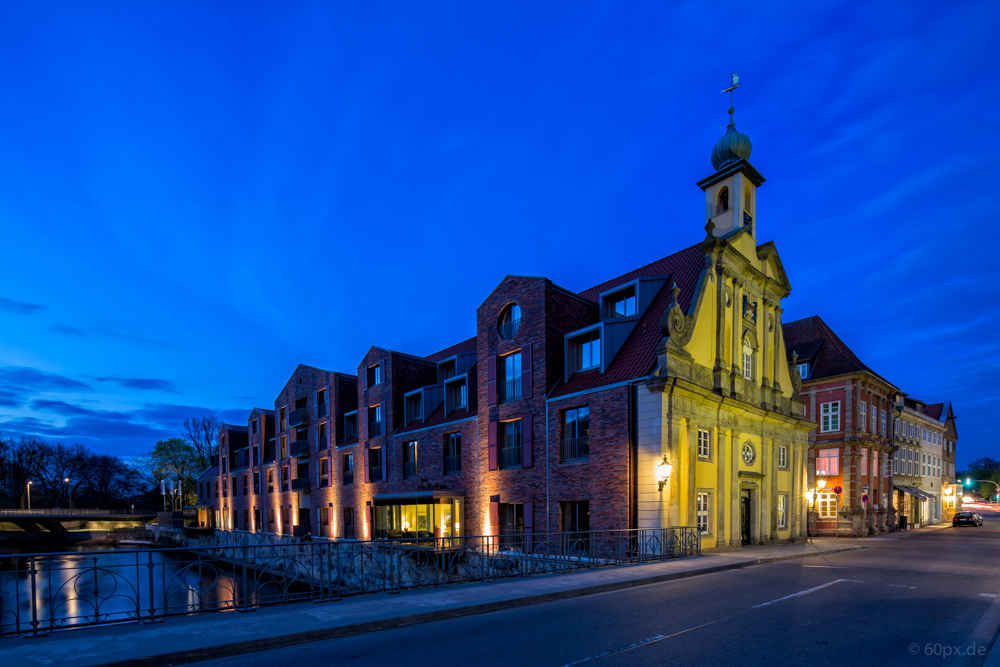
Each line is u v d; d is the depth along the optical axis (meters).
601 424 19.91
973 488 116.25
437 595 10.22
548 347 22.59
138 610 8.06
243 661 6.71
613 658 6.71
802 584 12.30
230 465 59.38
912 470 45.75
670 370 18.41
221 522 60.47
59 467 106.81
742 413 22.62
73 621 17.69
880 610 9.48
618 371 20.11
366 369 36.12
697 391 19.42
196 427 81.69
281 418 48.28
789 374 27.44
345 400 40.25
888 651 7.05
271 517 48.75
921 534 34.91
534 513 22.16
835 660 6.68
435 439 29.03
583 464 20.34
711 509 20.38
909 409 45.72
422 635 7.85
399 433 32.12
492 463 24.44
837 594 11.00
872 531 35.34
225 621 8.15
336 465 38.97
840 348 37.84
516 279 24.38
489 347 25.42
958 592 11.34
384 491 33.19
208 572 22.30
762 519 23.53
